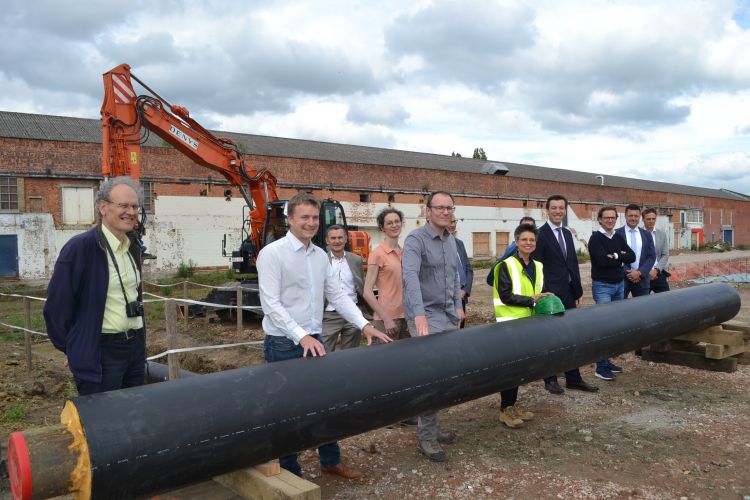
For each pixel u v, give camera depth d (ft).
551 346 13.46
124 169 30.71
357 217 90.58
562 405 17.47
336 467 12.51
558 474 12.62
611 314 15.97
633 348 16.63
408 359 10.85
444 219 13.69
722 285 21.67
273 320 10.57
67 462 7.33
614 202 138.62
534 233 15.07
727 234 179.01
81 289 9.42
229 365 25.85
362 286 18.42
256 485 8.98
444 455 13.42
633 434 14.97
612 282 20.68
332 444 12.35
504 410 15.75
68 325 9.39
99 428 7.49
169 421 7.98
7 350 30.09
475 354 11.86
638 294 22.15
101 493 7.42
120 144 30.68
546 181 122.93
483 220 110.42
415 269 13.39
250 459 8.73
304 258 10.84
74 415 7.67
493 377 12.07
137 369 10.40
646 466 13.01
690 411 16.79
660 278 23.40
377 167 93.45
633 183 173.37
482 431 15.39
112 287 9.75
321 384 9.52
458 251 18.79
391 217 16.51
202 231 72.49
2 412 18.71
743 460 13.29
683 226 159.53
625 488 11.92
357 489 12.05
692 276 69.72
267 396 8.91
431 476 12.61
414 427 15.87
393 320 16.05
